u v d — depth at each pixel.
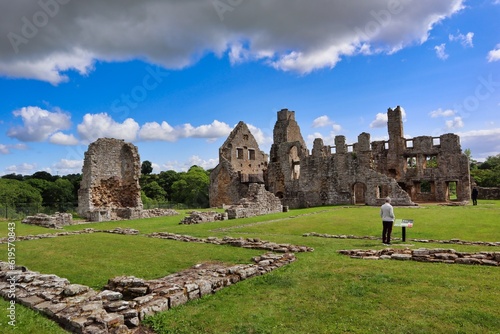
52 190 71.38
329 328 6.59
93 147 38.38
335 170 53.00
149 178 101.31
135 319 7.05
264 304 8.00
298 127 68.50
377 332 6.35
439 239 16.47
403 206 41.31
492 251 12.55
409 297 8.08
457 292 8.30
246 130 69.25
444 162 53.72
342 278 9.77
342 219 27.17
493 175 76.00
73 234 22.78
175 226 27.06
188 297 8.39
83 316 7.03
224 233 21.45
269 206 38.06
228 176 61.41
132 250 15.62
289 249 14.40
